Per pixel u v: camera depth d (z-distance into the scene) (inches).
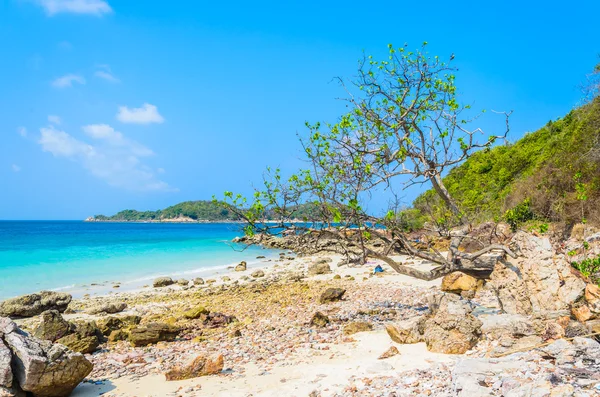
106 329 594.2
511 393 248.4
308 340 507.2
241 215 519.2
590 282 434.0
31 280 1126.4
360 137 569.0
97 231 4276.6
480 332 422.6
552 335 372.2
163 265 1481.3
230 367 421.7
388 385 324.8
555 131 1402.6
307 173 520.1
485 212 1296.8
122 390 371.9
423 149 595.5
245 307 764.6
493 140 565.6
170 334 549.6
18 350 355.6
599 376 263.0
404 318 595.5
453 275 709.3
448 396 278.1
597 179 880.3
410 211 669.9
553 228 832.9
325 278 1099.3
